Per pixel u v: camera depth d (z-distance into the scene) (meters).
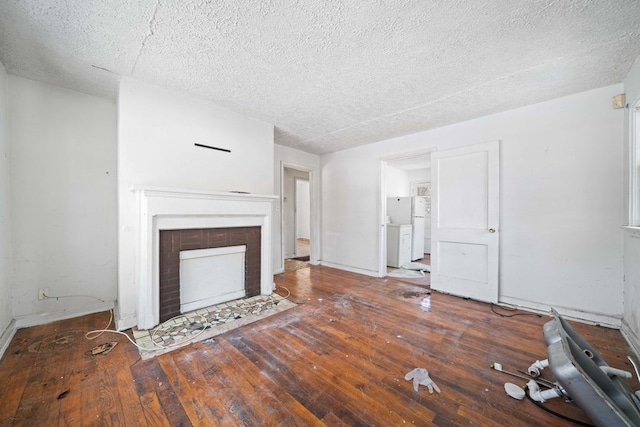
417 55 1.85
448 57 1.87
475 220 2.99
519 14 1.44
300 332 2.18
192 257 2.52
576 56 1.85
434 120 3.14
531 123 2.66
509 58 1.88
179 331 2.15
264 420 1.27
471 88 2.34
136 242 2.18
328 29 1.58
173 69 2.05
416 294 3.20
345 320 2.43
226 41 1.70
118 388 1.47
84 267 2.50
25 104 2.22
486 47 1.75
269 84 2.29
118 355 1.80
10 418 1.25
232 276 2.84
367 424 1.25
